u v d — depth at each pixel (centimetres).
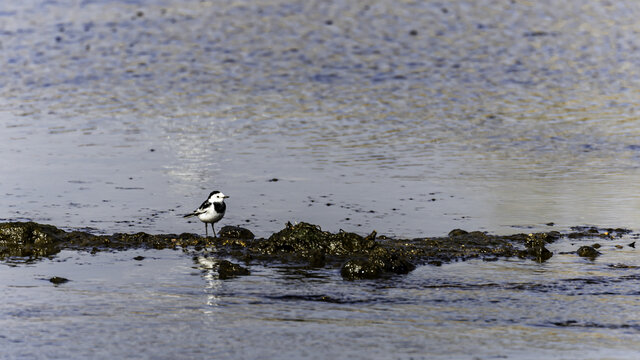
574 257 1909
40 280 1775
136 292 1697
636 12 6238
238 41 5356
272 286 1734
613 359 1370
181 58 4919
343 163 2870
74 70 4606
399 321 1538
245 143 3169
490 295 1672
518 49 5091
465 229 2144
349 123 3497
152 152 3034
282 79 4388
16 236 2034
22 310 1594
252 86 4241
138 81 4366
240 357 1382
